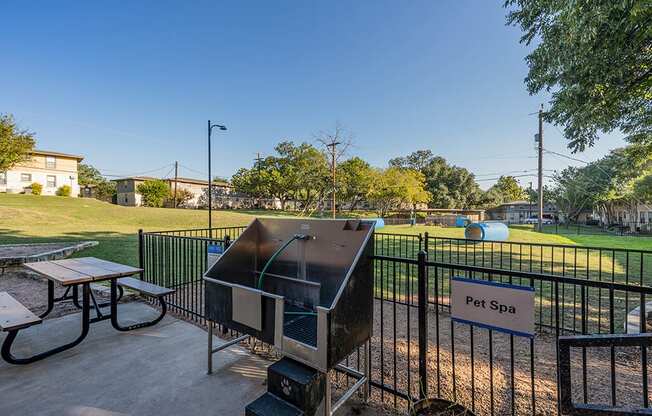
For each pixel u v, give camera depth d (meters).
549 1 4.78
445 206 45.62
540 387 2.35
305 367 1.84
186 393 2.20
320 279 2.55
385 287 5.51
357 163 29.00
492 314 1.67
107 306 3.86
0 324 2.38
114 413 1.98
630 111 5.51
